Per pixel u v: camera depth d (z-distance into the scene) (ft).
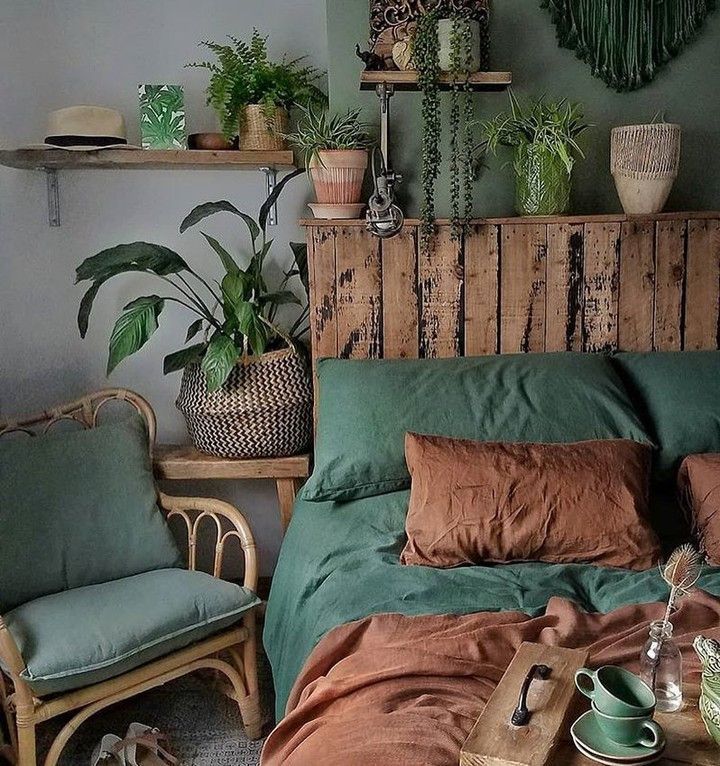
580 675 4.16
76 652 6.26
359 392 7.53
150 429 8.52
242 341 8.51
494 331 8.52
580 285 8.45
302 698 4.86
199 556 9.81
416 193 8.71
